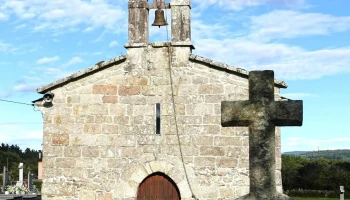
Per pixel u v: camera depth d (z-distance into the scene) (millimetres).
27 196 27562
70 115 15875
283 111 10039
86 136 15758
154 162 15453
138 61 15906
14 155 90938
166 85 15695
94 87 15914
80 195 15547
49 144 15836
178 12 15891
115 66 15961
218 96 15406
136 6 16109
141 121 15664
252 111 10211
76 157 15703
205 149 15289
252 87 10320
